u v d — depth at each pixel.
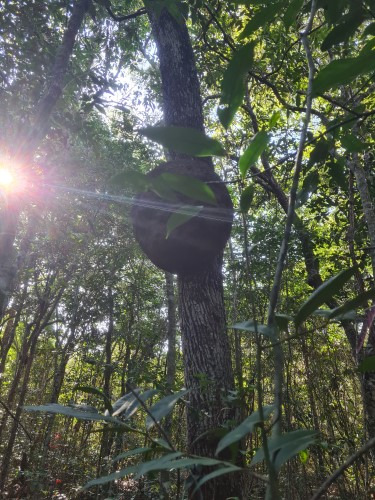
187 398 2.88
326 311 0.80
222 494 2.35
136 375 3.18
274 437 0.64
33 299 7.79
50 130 5.52
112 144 7.61
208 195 0.65
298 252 5.83
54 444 6.61
